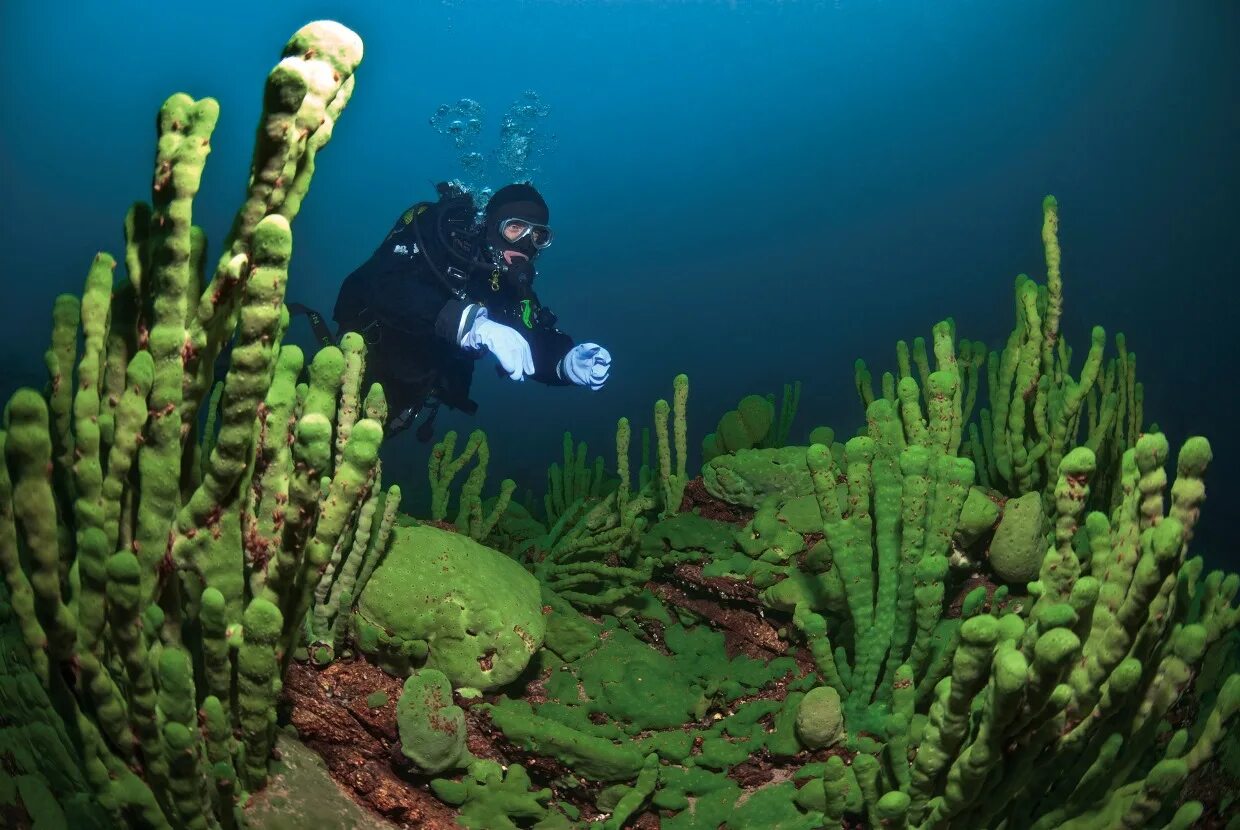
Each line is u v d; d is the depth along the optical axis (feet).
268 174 4.06
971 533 7.55
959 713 4.94
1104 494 9.39
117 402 4.42
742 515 9.36
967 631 4.59
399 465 39.19
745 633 8.25
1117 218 107.24
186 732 4.38
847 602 7.14
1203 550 27.76
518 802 6.59
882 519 6.51
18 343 58.18
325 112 4.26
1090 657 4.99
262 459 4.77
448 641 6.72
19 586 4.27
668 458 9.93
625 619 8.63
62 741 4.96
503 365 10.29
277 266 3.97
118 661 4.64
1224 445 43.39
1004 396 8.70
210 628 4.42
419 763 6.28
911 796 5.40
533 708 7.20
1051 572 5.31
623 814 6.68
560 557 9.16
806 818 6.55
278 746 5.93
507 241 12.19
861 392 9.98
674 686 7.55
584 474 12.13
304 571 4.96
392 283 11.89
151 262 4.23
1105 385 9.37
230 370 4.13
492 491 34.58
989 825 5.76
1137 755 5.59
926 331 115.24
